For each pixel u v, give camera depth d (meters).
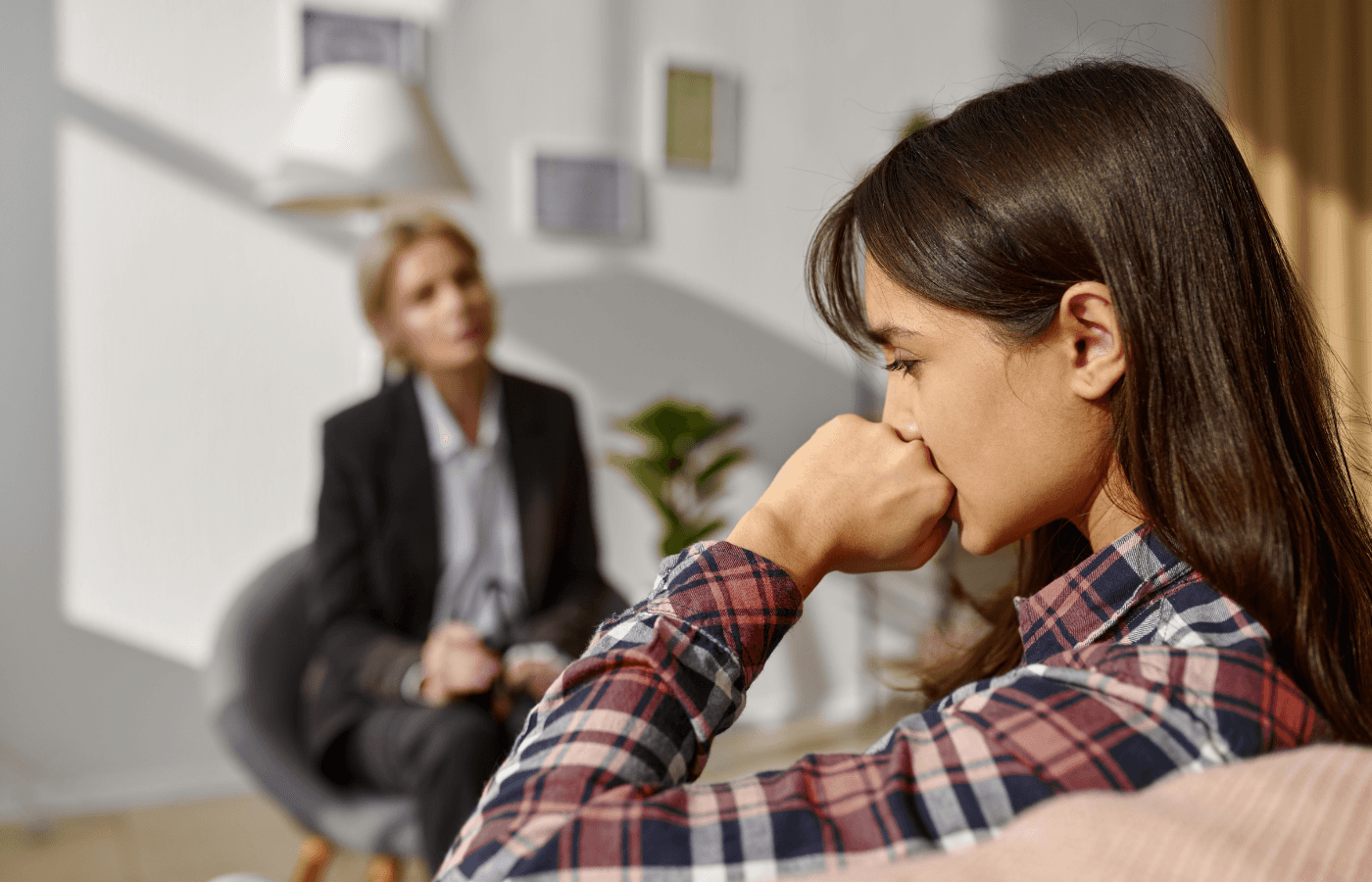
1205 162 0.51
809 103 3.59
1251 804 0.38
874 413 3.72
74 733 2.79
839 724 3.57
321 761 1.97
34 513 2.74
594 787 0.46
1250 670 0.45
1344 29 3.86
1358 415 0.76
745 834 0.42
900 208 0.54
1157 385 0.49
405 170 2.51
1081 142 0.50
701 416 3.05
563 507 2.31
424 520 2.19
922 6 3.71
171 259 2.85
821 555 0.57
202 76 2.86
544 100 3.25
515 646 2.11
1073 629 0.55
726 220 3.51
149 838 2.66
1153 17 4.02
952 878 0.35
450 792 1.81
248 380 2.94
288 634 2.23
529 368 3.28
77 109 2.75
